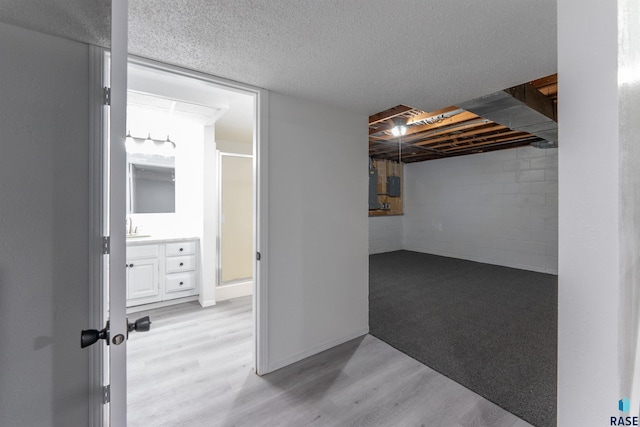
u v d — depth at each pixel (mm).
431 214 6664
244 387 1904
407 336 2615
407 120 3605
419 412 1680
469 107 2582
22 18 1084
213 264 3424
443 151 5609
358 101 2303
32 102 1159
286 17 1267
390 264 5594
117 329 752
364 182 2678
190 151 3811
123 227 751
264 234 2043
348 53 1570
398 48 1527
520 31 1381
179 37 1414
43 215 1177
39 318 1166
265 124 2035
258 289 2043
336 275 2473
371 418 1636
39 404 1165
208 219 3395
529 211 5078
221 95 2609
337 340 2471
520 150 5180
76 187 1235
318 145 2342
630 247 580
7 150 1119
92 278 1260
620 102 505
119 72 726
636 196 640
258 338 2039
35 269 1162
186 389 1883
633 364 635
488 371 2066
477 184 5812
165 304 3369
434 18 1281
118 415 761
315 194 2328
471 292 3855
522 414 1654
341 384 1938
